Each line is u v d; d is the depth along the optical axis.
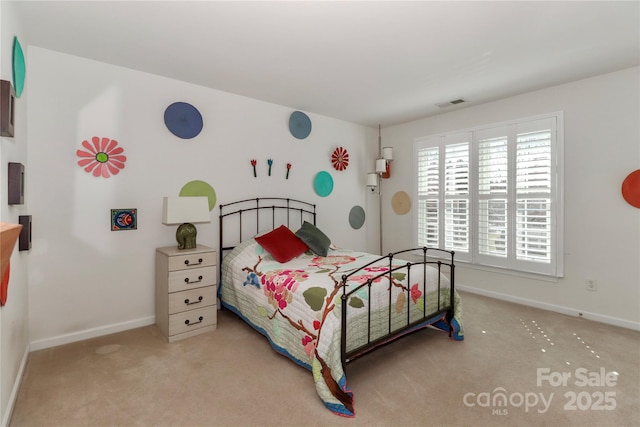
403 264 2.75
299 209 4.01
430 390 1.90
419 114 4.16
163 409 1.72
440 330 2.80
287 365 2.20
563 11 1.94
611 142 2.88
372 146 4.88
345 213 4.54
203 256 2.72
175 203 2.71
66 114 2.48
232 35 2.22
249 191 3.54
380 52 2.46
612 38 2.26
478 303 3.50
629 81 2.78
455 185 3.98
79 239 2.54
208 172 3.23
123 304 2.76
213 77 2.96
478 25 2.09
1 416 1.51
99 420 1.63
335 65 2.70
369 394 1.86
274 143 3.75
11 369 1.73
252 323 2.65
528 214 3.35
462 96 3.47
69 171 2.49
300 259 3.03
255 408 1.74
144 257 2.86
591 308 3.03
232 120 3.39
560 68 2.77
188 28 2.13
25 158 2.24
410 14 1.96
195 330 2.68
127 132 2.75
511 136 3.48
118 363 2.20
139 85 2.81
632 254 2.80
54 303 2.45
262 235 3.11
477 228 3.79
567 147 3.12
